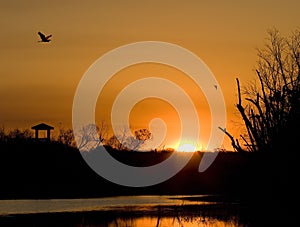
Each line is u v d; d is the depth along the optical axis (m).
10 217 91.94
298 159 50.44
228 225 79.38
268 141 50.59
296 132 49.41
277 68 62.34
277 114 50.09
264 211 54.22
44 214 96.75
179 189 177.12
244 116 51.16
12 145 173.00
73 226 80.62
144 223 84.75
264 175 52.53
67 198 135.38
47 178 170.88
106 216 93.38
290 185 52.00
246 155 53.38
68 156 177.50
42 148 174.62
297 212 52.47
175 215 94.38
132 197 142.38
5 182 165.50
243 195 56.91
